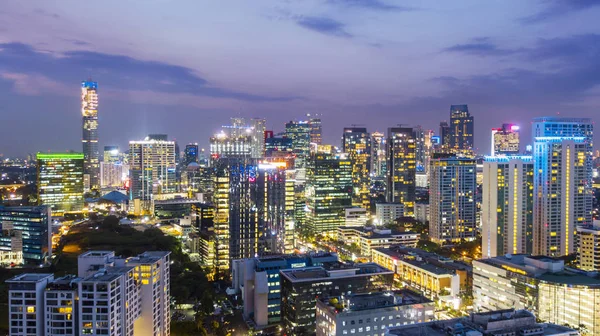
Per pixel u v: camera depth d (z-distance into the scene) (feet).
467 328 654.94
